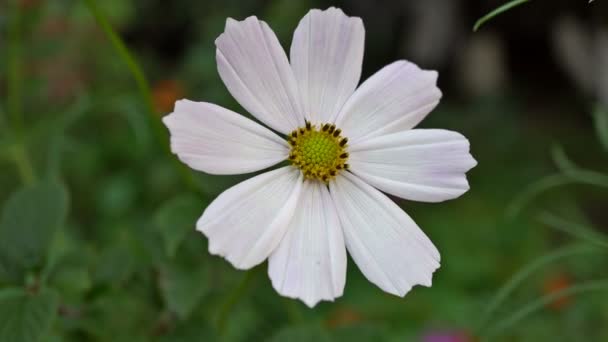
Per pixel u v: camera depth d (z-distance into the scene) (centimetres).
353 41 32
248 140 32
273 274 31
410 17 97
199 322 34
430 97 32
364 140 32
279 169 32
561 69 102
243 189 31
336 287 31
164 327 36
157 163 64
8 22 46
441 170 32
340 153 32
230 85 31
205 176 36
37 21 46
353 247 32
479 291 63
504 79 102
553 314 49
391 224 32
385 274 31
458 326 55
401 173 32
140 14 95
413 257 31
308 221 32
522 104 100
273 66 31
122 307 35
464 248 68
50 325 32
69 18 61
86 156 64
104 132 66
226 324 38
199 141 30
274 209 31
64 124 41
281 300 39
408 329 56
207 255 35
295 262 31
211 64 72
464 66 100
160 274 34
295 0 68
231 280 38
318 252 31
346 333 36
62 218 33
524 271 37
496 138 87
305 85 32
